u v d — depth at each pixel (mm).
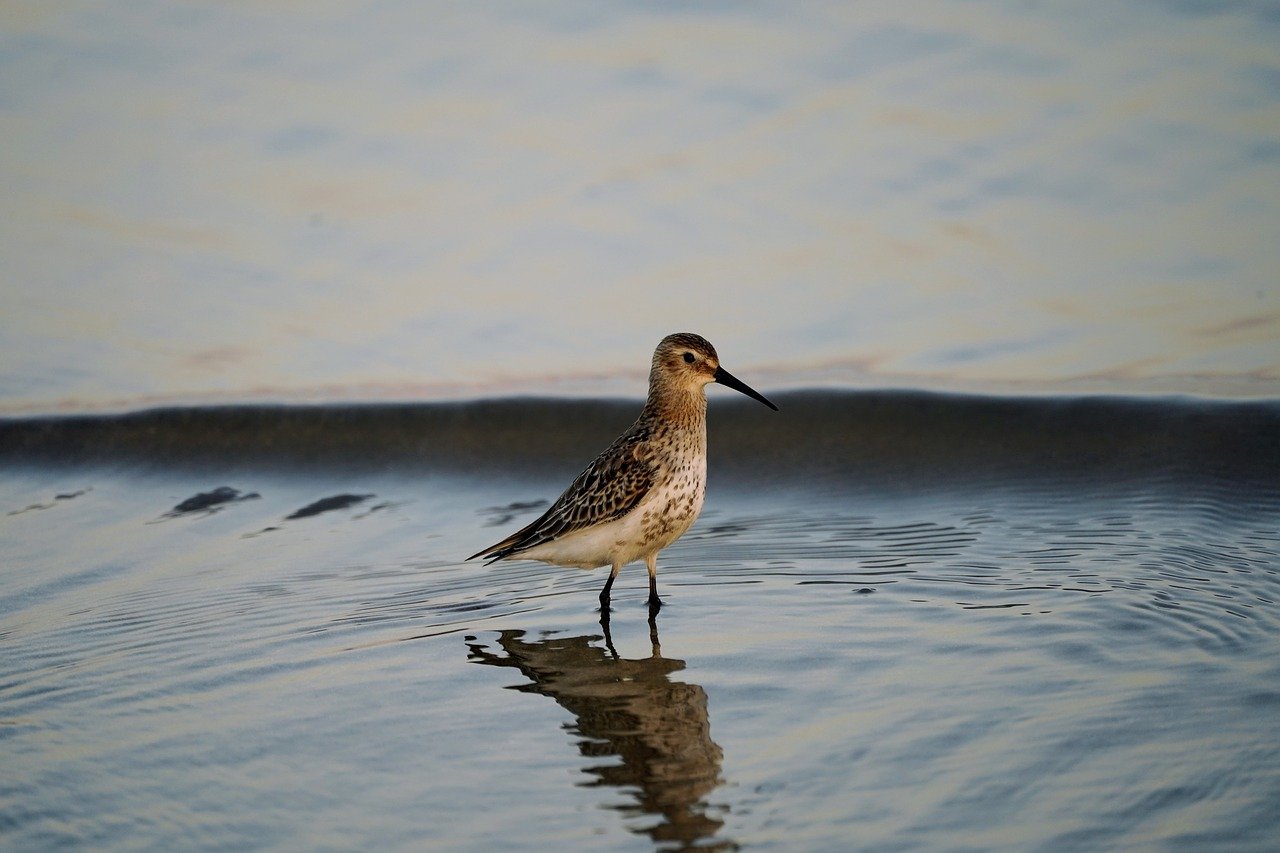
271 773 7520
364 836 6758
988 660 8781
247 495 13406
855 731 7766
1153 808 6664
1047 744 7430
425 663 9227
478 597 10648
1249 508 11719
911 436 13461
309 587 10852
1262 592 9719
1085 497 12211
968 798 6871
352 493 13391
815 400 14055
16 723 8258
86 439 14320
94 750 7852
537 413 14258
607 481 10484
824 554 11391
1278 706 7746
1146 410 13250
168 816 7008
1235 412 13000
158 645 9570
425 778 7418
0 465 14055
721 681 8719
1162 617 9336
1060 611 9617
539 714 8281
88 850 6680
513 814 6957
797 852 6434
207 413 14477
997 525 11828
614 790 7191
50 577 11148
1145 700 7945
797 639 9445
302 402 14641
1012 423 13430
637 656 9297
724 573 11125
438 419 14297
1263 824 6453
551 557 10664
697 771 7371
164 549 11875
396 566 11391
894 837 6523
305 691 8727
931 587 10359
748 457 13461
